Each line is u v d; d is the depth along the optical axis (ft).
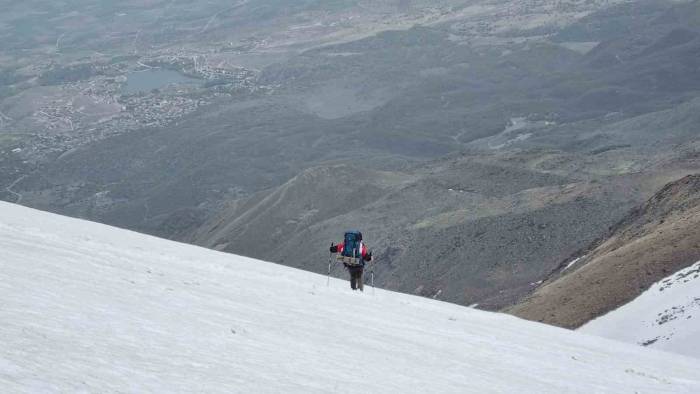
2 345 33.58
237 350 46.65
